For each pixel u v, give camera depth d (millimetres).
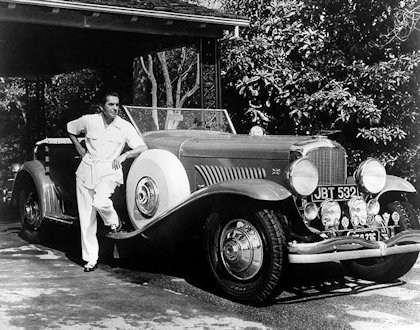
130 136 5812
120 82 11781
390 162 9180
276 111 10258
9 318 4160
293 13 10180
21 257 6574
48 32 10352
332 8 9898
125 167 6023
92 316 4234
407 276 5727
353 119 9258
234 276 4680
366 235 4945
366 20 9625
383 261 5391
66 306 4504
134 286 5215
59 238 7605
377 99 9422
